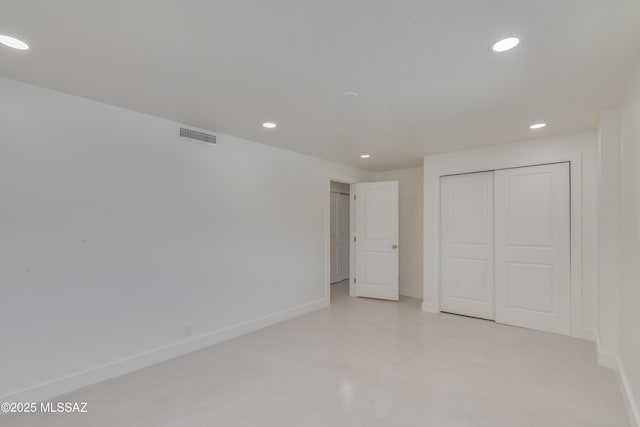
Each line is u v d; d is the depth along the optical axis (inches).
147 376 109.1
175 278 127.4
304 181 189.5
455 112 117.1
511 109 114.3
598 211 131.0
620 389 99.2
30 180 94.3
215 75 88.5
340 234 292.8
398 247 219.3
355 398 94.7
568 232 148.2
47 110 97.5
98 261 107.0
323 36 70.1
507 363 118.3
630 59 79.5
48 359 96.3
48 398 95.0
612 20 64.0
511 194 163.8
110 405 91.3
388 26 66.4
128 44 73.1
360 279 228.4
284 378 107.1
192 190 134.0
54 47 74.3
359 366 116.1
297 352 129.3
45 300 96.3
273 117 123.0
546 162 152.6
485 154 171.8
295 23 65.4
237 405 91.0
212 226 141.2
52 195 98.1
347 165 224.7
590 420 84.0
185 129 132.1
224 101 107.2
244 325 152.8
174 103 109.1
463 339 143.2
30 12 61.1
